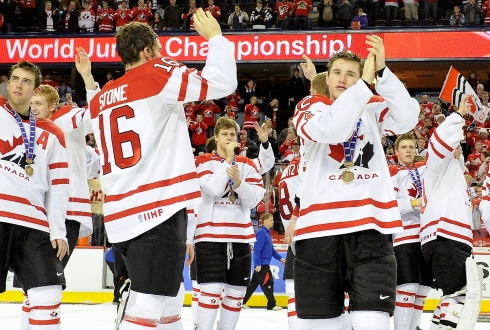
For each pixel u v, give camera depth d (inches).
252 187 275.3
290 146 735.7
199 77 151.3
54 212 187.5
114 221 154.6
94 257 532.7
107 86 161.3
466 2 871.7
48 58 845.8
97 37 840.9
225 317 268.8
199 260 263.1
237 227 267.0
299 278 157.8
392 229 153.6
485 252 478.9
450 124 235.6
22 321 218.1
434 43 797.2
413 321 285.0
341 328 158.2
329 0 842.2
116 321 164.7
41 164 187.5
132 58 161.0
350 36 802.8
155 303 152.9
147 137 153.6
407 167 281.7
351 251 153.4
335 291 155.3
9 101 190.1
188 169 155.2
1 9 895.1
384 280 151.9
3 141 182.5
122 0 906.1
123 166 154.6
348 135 149.4
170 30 835.4
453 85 252.7
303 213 158.2
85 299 530.0
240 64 887.1
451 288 250.4
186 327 360.5
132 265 152.9
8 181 181.0
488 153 700.7
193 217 243.1
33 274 182.5
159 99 153.6
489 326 386.6
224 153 277.4
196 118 824.9
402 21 837.8
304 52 812.0
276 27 858.8
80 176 202.4
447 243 249.9
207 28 157.0
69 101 685.9
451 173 251.0
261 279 478.9
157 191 152.5
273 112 839.7
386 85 154.3
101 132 159.5
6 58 848.9
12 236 181.9
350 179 154.2
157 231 152.2
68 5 893.8
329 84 164.9
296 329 249.3
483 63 863.7
